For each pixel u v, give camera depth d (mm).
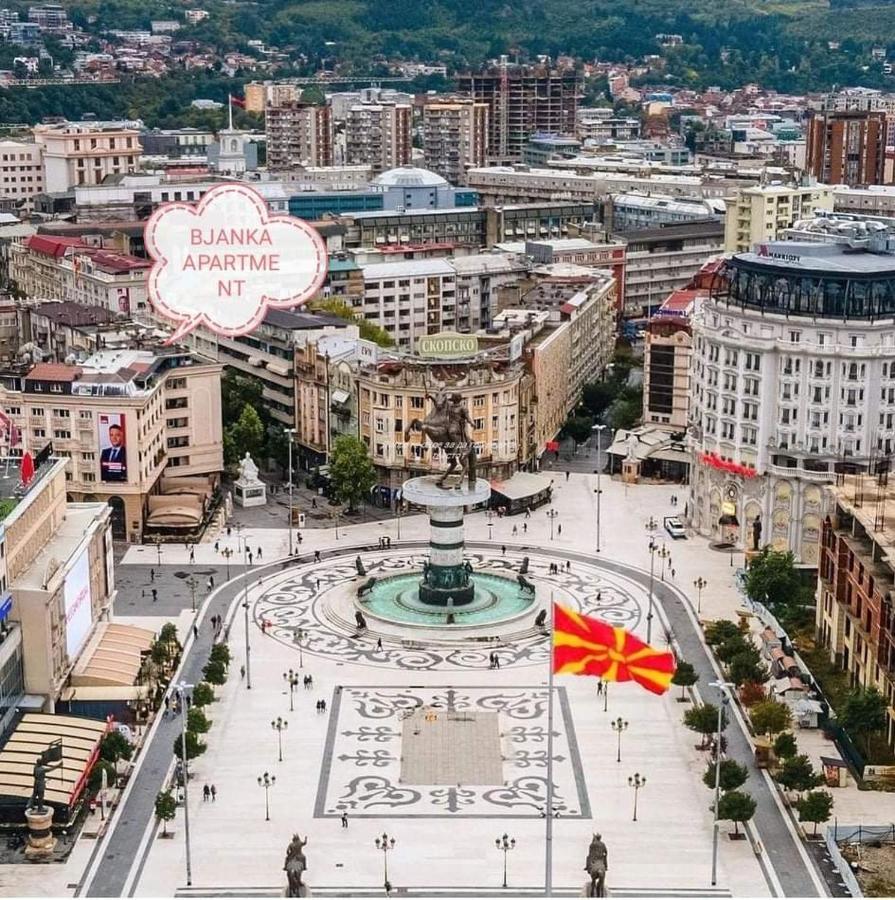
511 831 173625
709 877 163125
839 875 164000
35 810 168250
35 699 197375
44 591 196000
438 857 167000
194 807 179750
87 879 162500
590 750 196500
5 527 193750
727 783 176375
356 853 168000
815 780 177500
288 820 176250
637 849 169500
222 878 162500
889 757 193875
